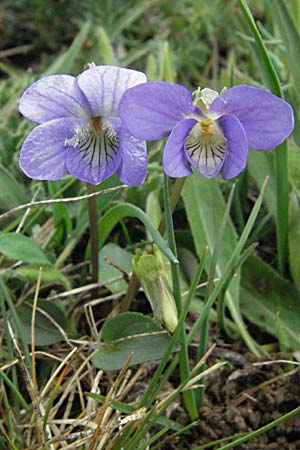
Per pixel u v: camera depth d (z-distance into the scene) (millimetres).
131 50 260
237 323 175
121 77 152
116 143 156
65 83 153
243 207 198
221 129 149
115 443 154
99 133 157
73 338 173
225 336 178
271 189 191
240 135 145
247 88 144
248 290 183
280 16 190
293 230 182
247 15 166
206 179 187
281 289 183
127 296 171
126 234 190
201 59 253
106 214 174
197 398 165
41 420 157
